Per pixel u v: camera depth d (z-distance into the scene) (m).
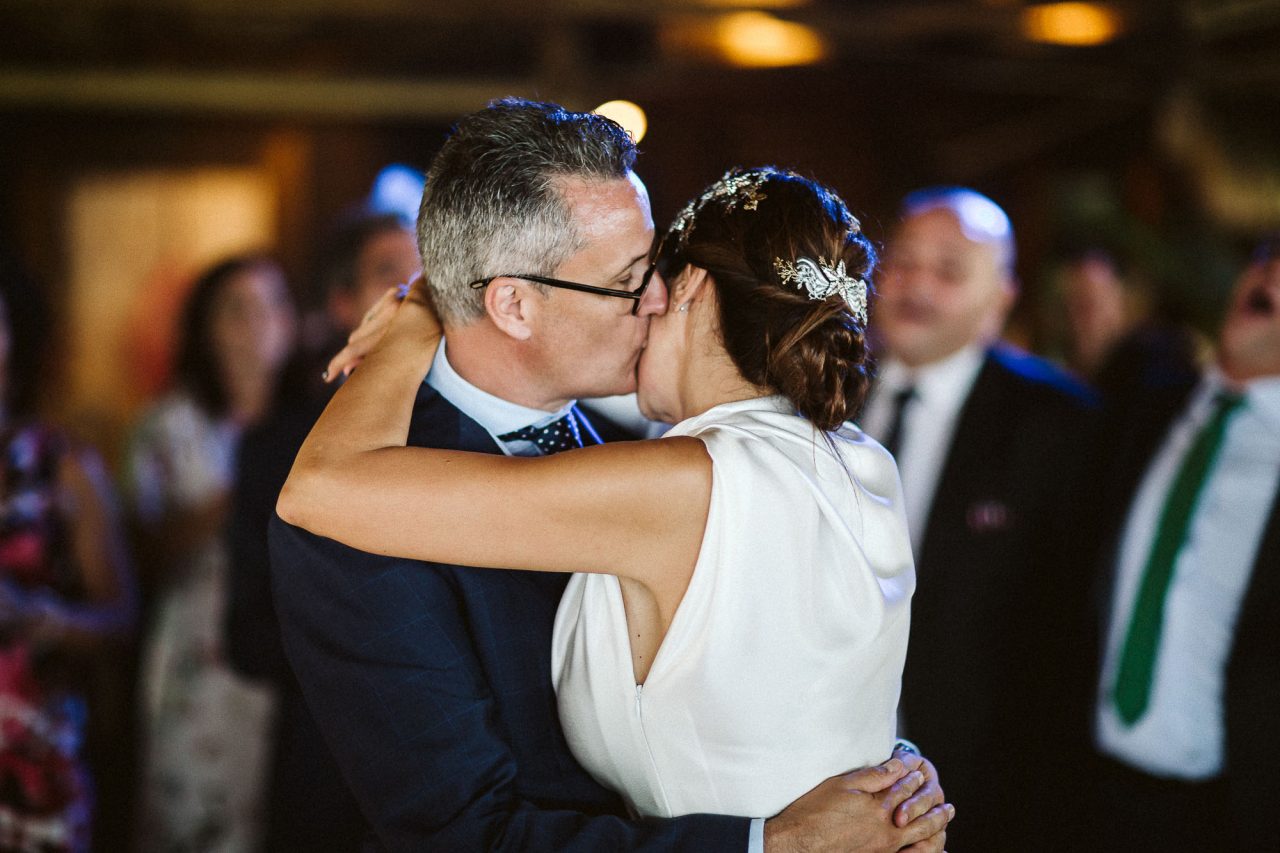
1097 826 2.71
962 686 2.72
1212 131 4.99
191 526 3.24
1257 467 2.56
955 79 4.95
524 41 5.01
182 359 3.50
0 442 2.62
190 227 5.31
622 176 1.54
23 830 2.50
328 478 1.41
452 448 1.56
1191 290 5.06
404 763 1.47
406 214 2.97
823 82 4.95
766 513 1.39
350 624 1.47
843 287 1.50
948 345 2.89
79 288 5.29
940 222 2.92
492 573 1.54
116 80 4.99
